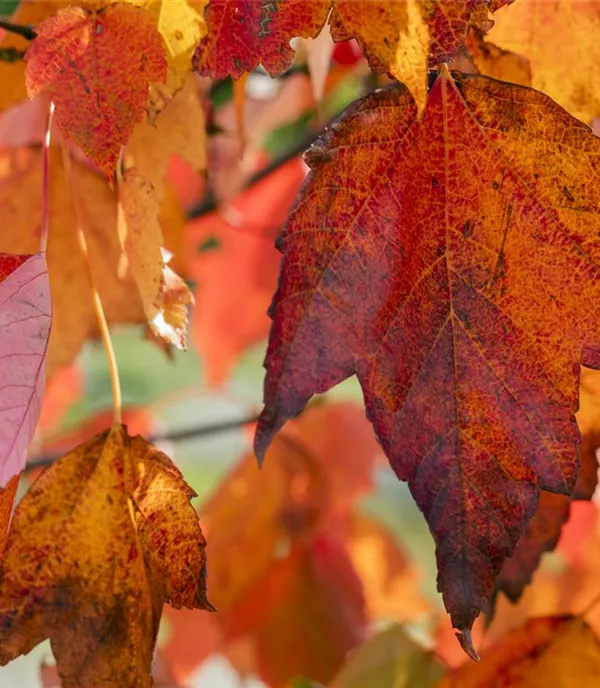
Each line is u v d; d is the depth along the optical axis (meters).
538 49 0.48
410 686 0.55
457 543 0.44
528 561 0.49
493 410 0.44
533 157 0.45
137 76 0.45
